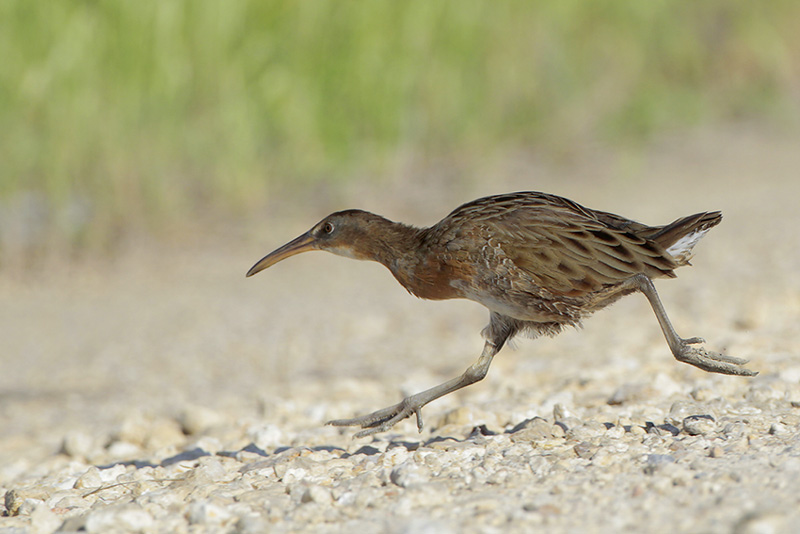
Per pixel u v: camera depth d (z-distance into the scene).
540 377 10.08
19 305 16.59
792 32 31.44
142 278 17.78
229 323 14.87
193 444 8.71
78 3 17.83
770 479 5.11
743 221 18.88
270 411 9.84
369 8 20.58
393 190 21.64
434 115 22.47
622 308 13.66
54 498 6.48
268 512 5.52
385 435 8.27
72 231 18.39
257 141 19.61
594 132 26.22
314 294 16.55
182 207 19.39
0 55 17.38
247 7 19.56
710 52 30.44
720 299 12.93
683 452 5.88
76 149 17.75
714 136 27.97
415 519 5.03
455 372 11.05
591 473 5.65
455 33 22.38
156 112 18.39
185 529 5.32
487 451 6.54
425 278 7.32
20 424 10.79
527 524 4.87
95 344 14.13
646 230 7.10
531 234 6.85
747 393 7.67
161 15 18.08
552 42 25.31
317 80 20.20
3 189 17.72
